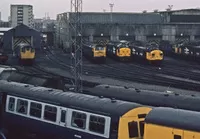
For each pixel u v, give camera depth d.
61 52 78.44
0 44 80.31
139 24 82.00
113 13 85.31
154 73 48.16
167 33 83.00
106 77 44.00
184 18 88.12
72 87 31.98
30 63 56.81
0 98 21.19
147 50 58.84
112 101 16.42
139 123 15.56
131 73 47.91
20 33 78.38
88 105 16.70
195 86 36.12
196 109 17.30
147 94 20.06
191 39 83.62
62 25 82.62
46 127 18.47
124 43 67.69
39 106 18.89
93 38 80.00
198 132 12.59
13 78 27.52
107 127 15.59
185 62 63.78
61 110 17.75
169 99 18.80
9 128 20.98
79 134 16.83
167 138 13.43
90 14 83.31
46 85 24.72
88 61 63.53
